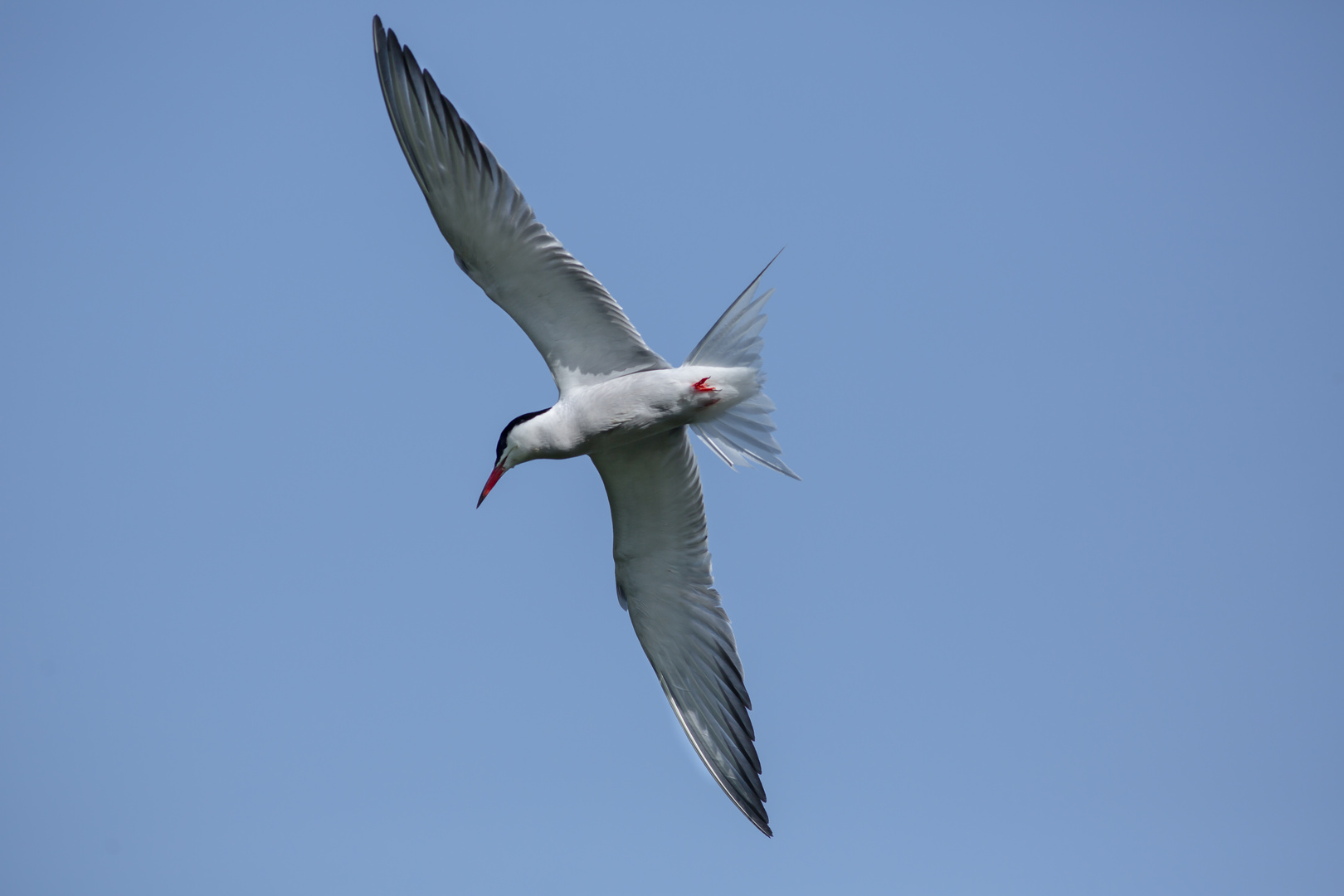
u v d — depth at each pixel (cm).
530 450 1116
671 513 1218
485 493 1127
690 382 1068
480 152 988
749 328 1073
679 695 1288
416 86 991
